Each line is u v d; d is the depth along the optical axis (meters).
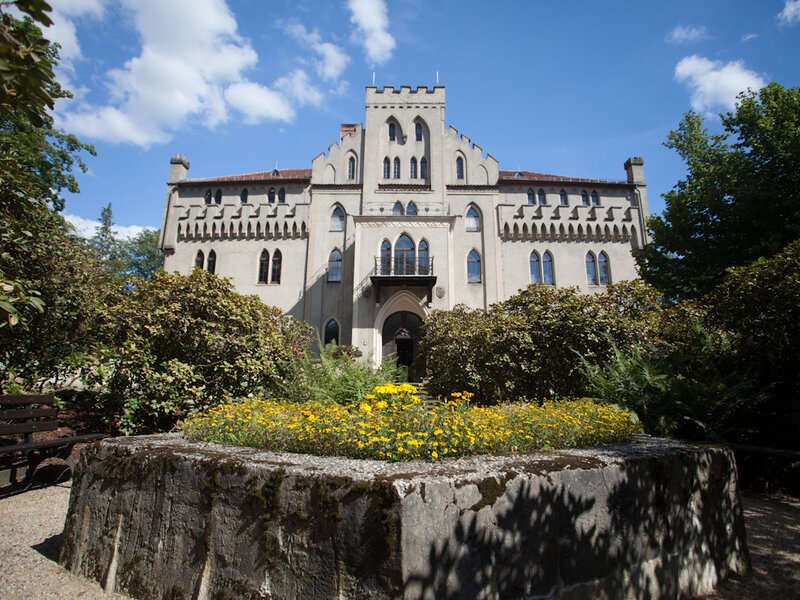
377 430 3.59
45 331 8.47
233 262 27.33
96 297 9.02
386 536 2.40
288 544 2.73
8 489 6.35
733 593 3.53
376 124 28.61
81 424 8.87
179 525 3.21
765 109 15.58
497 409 5.75
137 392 8.18
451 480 2.67
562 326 10.43
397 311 25.14
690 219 16.59
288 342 11.25
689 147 20.30
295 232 27.66
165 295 8.88
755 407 6.93
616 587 3.12
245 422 4.41
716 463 4.07
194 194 31.42
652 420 6.71
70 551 3.77
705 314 9.01
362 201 27.50
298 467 2.94
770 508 5.81
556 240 27.73
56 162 17.42
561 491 3.02
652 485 3.48
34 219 7.75
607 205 31.20
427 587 2.40
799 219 13.55
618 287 12.16
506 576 2.69
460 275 26.88
